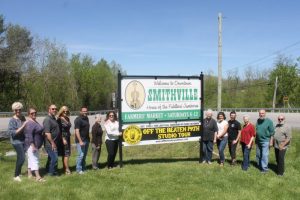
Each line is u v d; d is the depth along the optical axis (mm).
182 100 13898
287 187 11367
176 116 13820
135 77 13227
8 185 10562
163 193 10289
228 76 96250
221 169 12961
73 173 12039
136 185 10891
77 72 78562
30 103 60000
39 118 42688
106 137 12938
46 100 61969
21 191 10039
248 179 11906
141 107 13320
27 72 52625
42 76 61469
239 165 13836
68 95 65938
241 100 92125
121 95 13070
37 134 11141
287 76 79188
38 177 11023
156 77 13492
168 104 13703
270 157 15695
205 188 10836
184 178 11703
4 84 44781
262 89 90562
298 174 12820
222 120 13812
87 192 10078
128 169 12727
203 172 12484
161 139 13648
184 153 19922
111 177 11555
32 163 11031
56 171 11664
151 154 20031
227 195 10305
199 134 14180
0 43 30156
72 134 25141
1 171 12359
